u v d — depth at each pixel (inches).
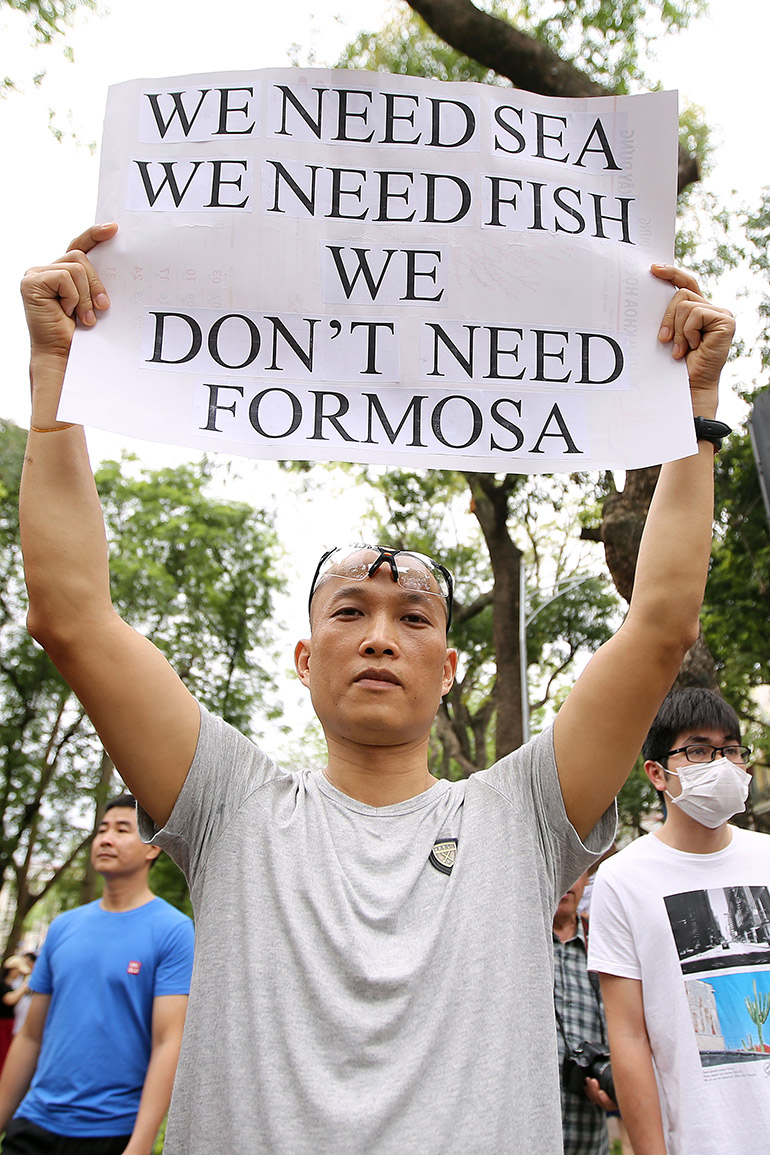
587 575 708.7
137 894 144.4
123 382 77.4
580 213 87.3
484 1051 62.6
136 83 85.7
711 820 114.0
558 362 83.5
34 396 76.2
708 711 118.3
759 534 511.5
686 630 76.0
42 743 894.4
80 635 71.4
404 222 85.0
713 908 111.3
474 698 867.4
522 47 319.3
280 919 66.8
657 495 82.0
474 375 82.5
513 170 87.3
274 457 78.3
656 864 116.3
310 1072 60.3
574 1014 142.9
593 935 116.0
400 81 87.7
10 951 861.2
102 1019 131.3
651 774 122.9
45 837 907.4
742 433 500.7
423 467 79.9
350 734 77.3
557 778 75.5
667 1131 105.8
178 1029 130.7
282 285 82.4
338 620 80.2
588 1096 135.4
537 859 73.1
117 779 907.4
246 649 969.5
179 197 83.3
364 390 81.3
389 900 67.2
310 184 85.0
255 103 85.8
